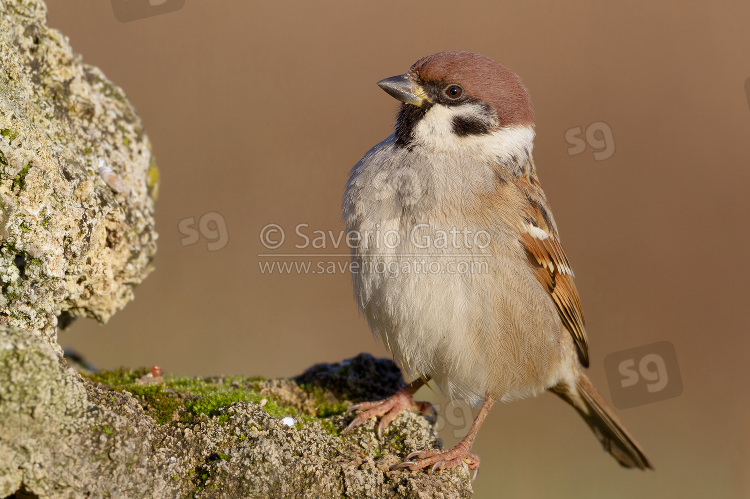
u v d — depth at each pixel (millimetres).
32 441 4551
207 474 5340
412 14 16375
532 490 11602
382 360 8344
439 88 6922
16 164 5320
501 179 6824
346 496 5617
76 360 8289
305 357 12125
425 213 6367
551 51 15859
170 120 13633
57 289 5582
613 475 11867
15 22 6078
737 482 11758
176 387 6883
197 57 14867
